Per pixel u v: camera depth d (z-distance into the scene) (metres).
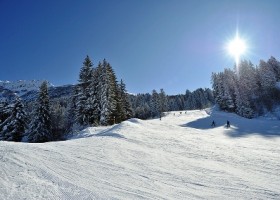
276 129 39.62
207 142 22.75
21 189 8.16
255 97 85.56
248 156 16.53
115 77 53.12
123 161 13.55
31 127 42.41
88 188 8.88
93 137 21.05
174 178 11.03
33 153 12.77
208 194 9.09
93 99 45.72
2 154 11.59
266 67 87.50
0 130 43.03
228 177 11.45
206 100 146.88
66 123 48.34
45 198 7.67
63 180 9.42
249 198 8.73
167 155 16.09
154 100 101.00
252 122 51.22
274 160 15.23
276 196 8.92
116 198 8.12
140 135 23.64
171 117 67.25
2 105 47.62
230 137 29.69
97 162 12.77
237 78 86.81
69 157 13.10
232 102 82.69
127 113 57.84
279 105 78.25
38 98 44.38
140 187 9.53
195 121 54.25
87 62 50.34
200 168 13.05
